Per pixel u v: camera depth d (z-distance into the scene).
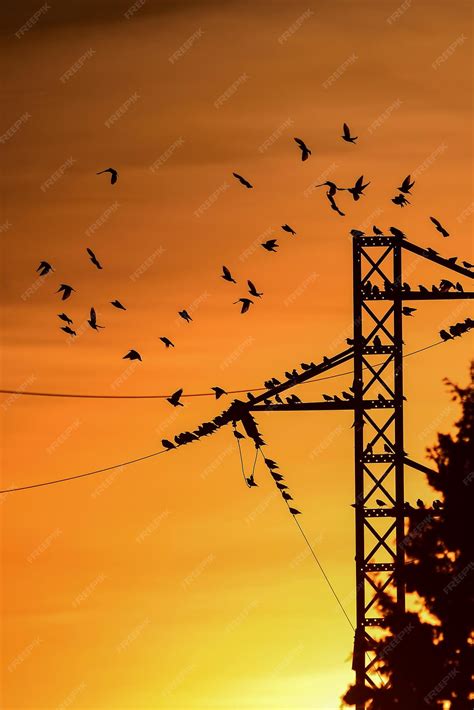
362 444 67.19
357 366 67.62
